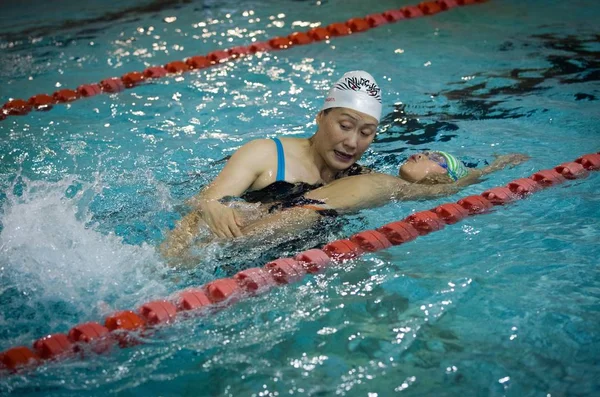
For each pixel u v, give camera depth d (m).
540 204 3.71
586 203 3.69
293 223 3.36
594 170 4.08
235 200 3.51
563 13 7.66
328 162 3.74
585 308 2.70
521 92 5.37
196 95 5.57
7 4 9.20
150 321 2.66
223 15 8.27
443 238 3.37
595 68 5.81
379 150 4.43
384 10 8.09
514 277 2.96
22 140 4.67
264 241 3.25
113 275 3.00
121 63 6.53
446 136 4.64
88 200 3.72
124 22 8.10
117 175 4.07
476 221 3.54
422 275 3.00
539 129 4.72
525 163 4.21
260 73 6.08
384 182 3.79
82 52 6.92
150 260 3.10
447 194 3.87
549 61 6.05
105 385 2.33
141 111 5.24
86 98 5.58
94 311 2.77
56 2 9.28
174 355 2.48
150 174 4.09
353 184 3.68
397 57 6.39
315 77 5.90
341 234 3.40
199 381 2.35
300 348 2.50
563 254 3.16
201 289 2.88
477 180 4.02
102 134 4.77
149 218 3.52
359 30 7.35
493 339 2.52
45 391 2.30
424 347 2.48
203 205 3.35
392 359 2.42
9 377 2.35
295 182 3.65
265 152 3.67
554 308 2.71
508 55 6.28
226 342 2.55
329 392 2.26
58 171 4.14
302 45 6.93
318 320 2.68
